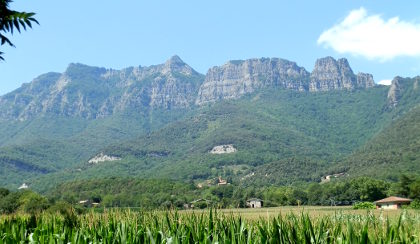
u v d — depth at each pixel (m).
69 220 13.98
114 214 13.16
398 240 9.10
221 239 10.44
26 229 13.69
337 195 124.62
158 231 10.43
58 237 10.84
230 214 12.09
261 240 9.73
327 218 11.82
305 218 10.99
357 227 10.70
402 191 111.31
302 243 9.88
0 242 12.13
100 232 11.60
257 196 130.25
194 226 11.48
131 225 11.57
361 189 121.12
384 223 11.50
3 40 11.12
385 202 90.38
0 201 60.75
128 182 148.50
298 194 128.75
